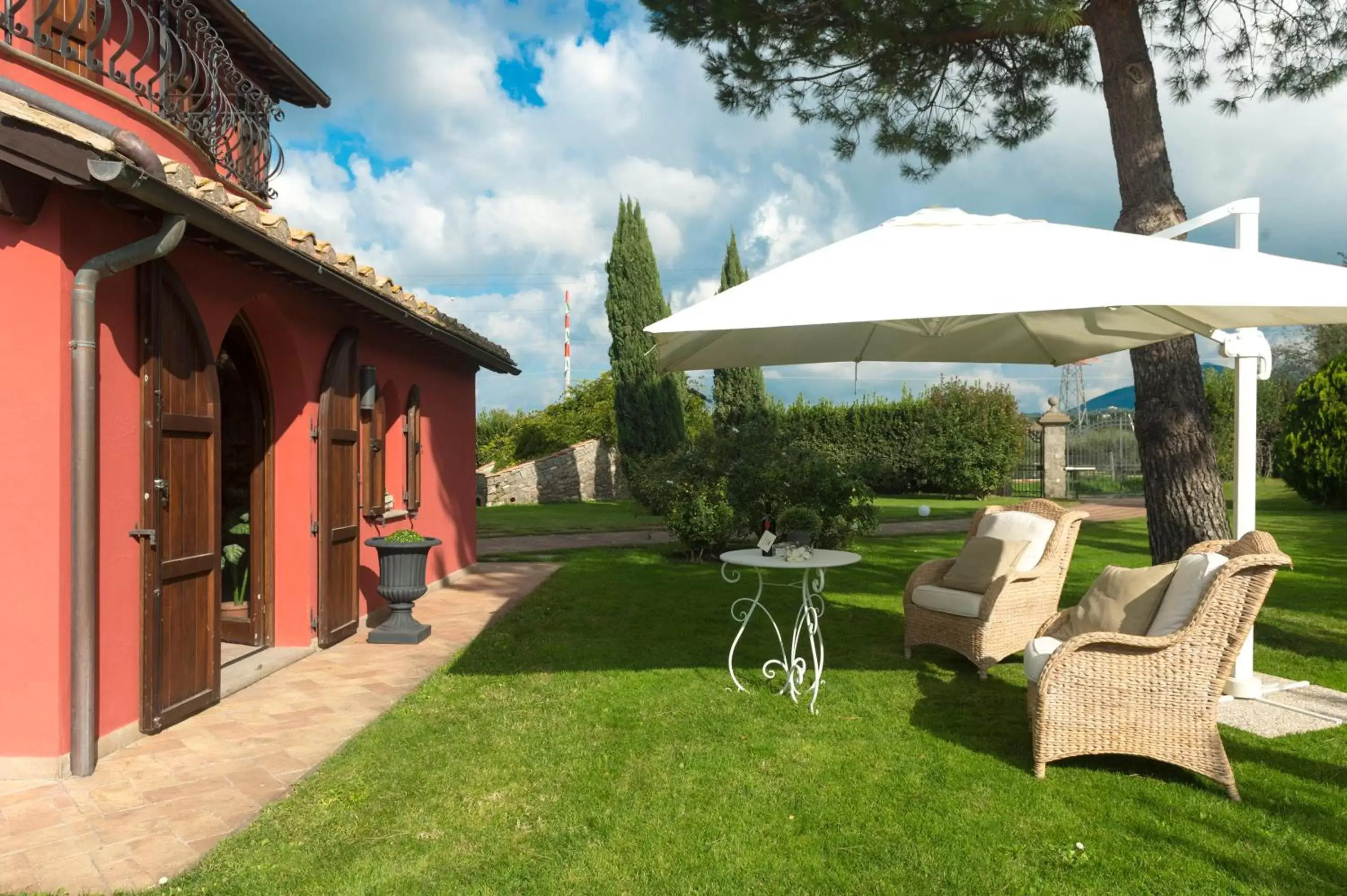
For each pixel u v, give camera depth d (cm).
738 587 1018
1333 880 319
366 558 827
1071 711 421
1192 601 430
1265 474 2958
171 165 427
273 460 694
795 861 336
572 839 357
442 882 321
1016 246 415
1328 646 682
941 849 345
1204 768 402
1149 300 335
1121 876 323
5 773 420
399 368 922
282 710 544
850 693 571
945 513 2009
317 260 576
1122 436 2603
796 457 1213
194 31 795
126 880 322
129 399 466
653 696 565
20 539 420
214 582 546
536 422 2775
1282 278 349
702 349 552
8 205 394
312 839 357
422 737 486
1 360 419
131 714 473
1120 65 695
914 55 804
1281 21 794
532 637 755
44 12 508
